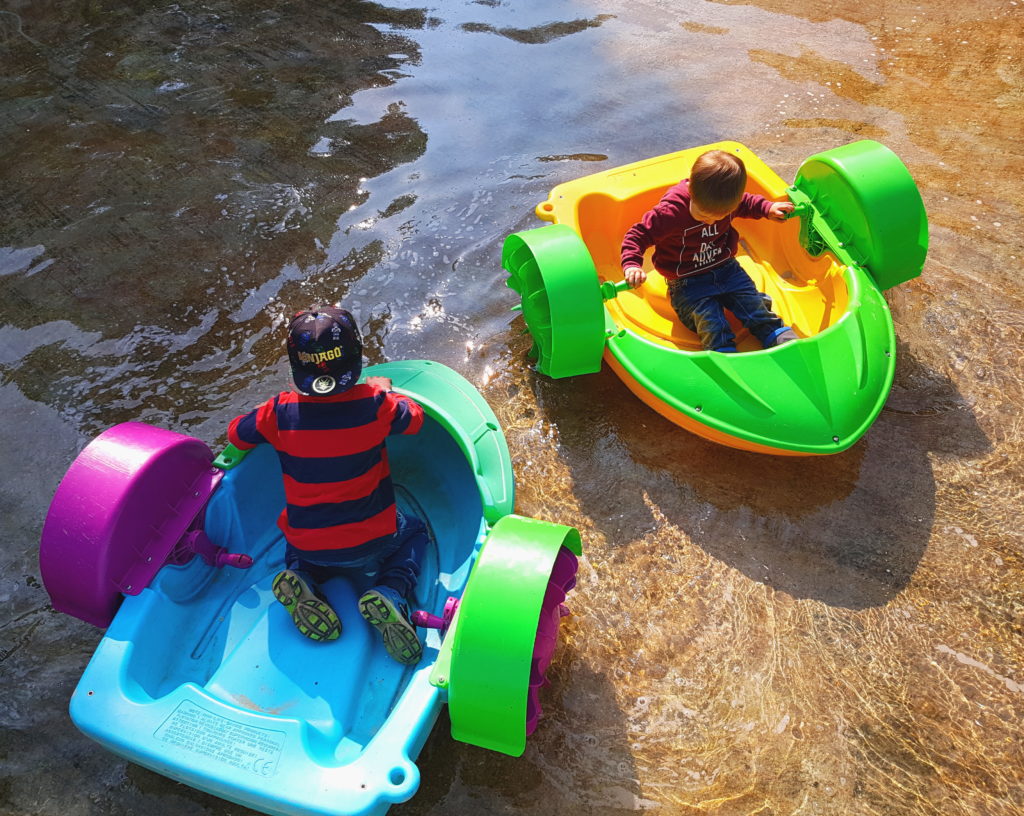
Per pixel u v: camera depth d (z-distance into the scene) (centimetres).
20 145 443
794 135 439
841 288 315
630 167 363
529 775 232
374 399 230
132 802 230
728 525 288
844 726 241
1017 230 382
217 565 254
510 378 335
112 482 229
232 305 362
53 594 233
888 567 276
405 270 377
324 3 551
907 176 301
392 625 227
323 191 416
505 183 420
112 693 215
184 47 512
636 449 312
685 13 535
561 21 532
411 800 228
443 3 551
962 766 233
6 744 241
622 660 255
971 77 470
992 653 255
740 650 257
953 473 300
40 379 335
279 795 196
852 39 505
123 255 384
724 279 320
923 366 331
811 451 274
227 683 236
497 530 211
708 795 228
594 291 291
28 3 551
